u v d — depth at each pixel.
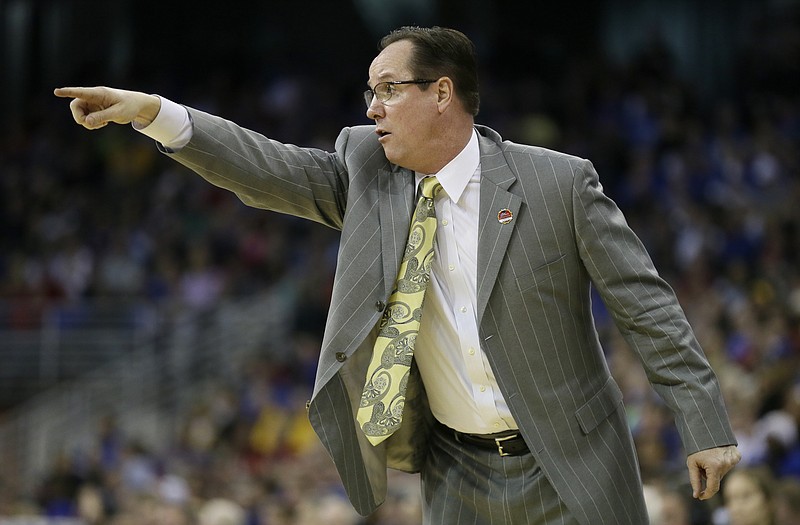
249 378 37.47
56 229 48.12
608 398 8.93
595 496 8.52
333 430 8.66
